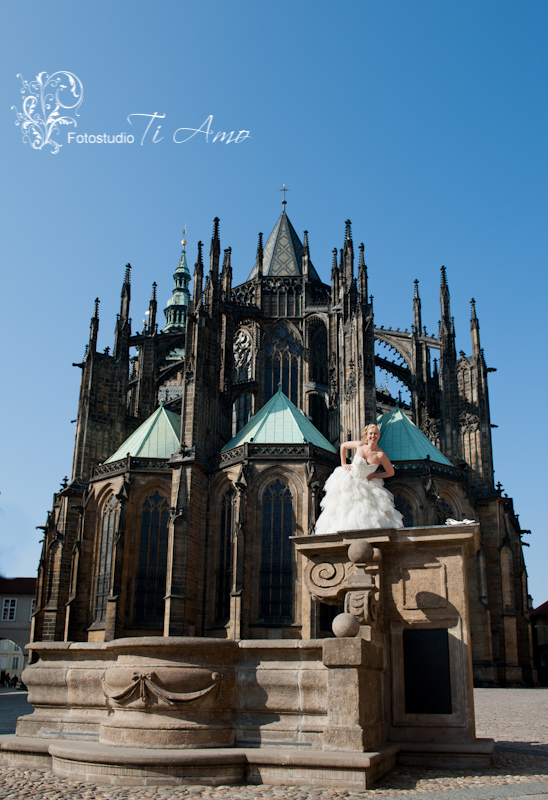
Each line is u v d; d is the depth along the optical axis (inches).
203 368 3112.7
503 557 3031.5
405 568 821.9
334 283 3582.7
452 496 2992.1
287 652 767.1
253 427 3063.5
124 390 3526.1
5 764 790.5
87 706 829.8
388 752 717.9
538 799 575.2
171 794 627.5
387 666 804.0
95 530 3016.7
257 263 3863.2
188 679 741.3
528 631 3073.3
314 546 846.5
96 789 650.2
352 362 3139.8
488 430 3292.3
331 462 2903.5
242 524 2699.3
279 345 3735.2
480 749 745.6
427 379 3597.4
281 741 732.7
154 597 2861.7
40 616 3329.2
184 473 2881.4
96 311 3565.5
